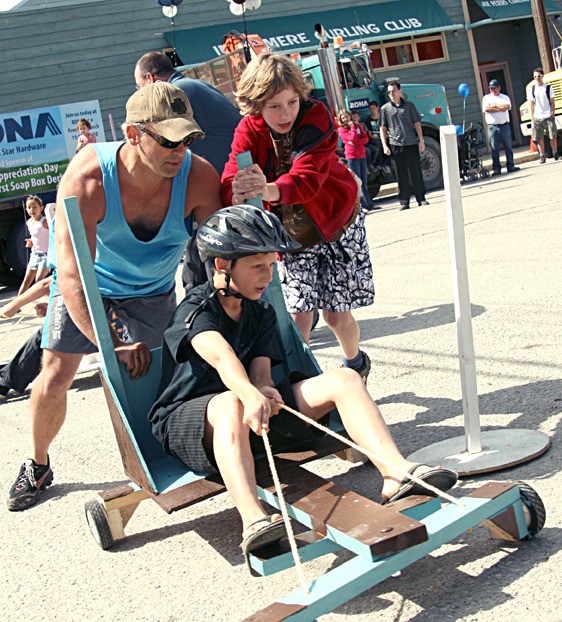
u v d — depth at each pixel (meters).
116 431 3.58
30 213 10.77
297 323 4.59
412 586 2.84
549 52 20.75
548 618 2.50
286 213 4.28
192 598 3.12
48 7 19.61
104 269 3.96
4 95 19.41
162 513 4.01
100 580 3.42
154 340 4.23
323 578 2.51
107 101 20.16
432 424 4.42
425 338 6.26
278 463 3.33
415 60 24.22
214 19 21.30
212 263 3.35
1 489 4.69
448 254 9.83
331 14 22.83
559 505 3.21
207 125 5.02
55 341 4.05
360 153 16.08
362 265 4.57
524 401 4.46
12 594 3.44
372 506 2.79
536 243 9.14
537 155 20.83
